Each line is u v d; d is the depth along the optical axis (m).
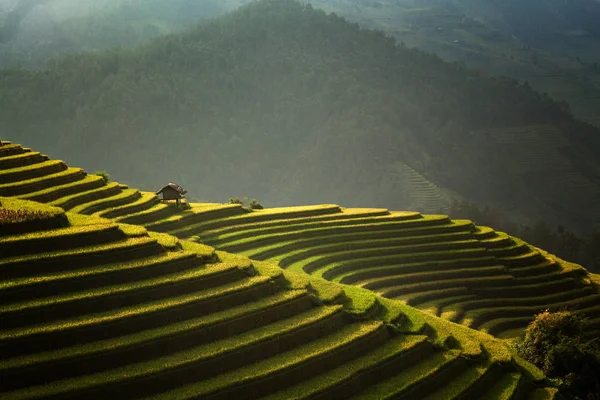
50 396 29.97
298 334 39.47
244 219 67.50
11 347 31.97
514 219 199.12
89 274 37.38
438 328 47.28
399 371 40.31
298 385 36.06
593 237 137.50
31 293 35.44
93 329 34.19
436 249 71.06
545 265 74.44
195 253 42.59
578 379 45.81
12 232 39.94
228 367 35.66
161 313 36.75
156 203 65.44
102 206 60.50
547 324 49.75
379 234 70.75
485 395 40.59
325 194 196.75
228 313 38.75
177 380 33.56
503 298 66.56
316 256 64.06
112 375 32.09
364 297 46.88
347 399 36.62
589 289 72.00
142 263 39.69
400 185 193.50
